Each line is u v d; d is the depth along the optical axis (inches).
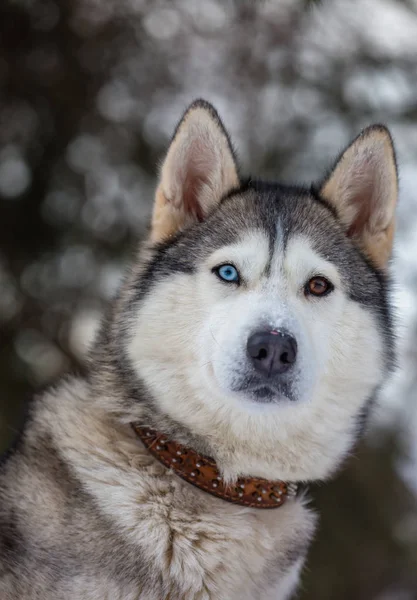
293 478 115.6
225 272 116.6
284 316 109.3
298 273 117.3
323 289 118.9
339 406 117.9
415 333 249.4
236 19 233.6
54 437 113.9
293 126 247.4
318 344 114.7
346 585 241.3
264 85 246.5
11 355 245.8
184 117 122.5
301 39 240.4
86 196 246.1
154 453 110.7
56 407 119.0
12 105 237.5
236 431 111.1
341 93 243.8
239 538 107.9
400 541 249.4
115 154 248.7
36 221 241.6
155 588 102.3
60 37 231.8
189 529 105.9
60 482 108.3
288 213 123.0
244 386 107.0
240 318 110.0
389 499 250.7
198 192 127.2
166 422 112.0
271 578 113.6
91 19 234.5
